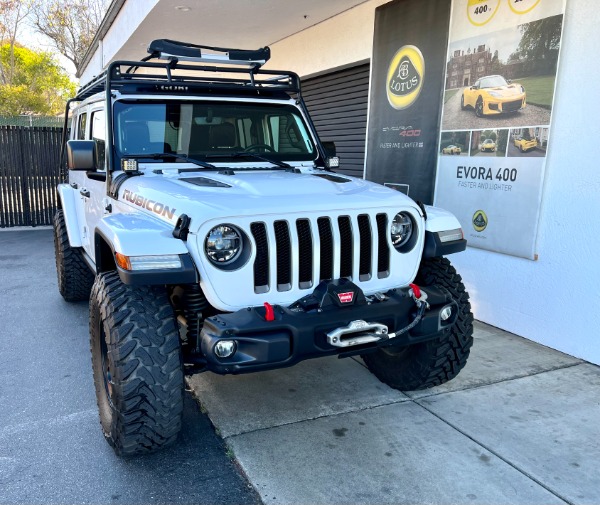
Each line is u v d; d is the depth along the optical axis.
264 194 2.90
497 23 4.80
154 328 2.66
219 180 3.29
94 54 14.66
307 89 8.60
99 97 4.39
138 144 3.82
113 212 3.73
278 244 2.75
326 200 2.91
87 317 5.41
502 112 4.82
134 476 2.79
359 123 7.32
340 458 2.95
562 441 3.14
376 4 6.56
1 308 5.69
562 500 2.63
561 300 4.49
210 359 2.55
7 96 34.03
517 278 4.87
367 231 3.00
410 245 3.15
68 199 5.45
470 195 5.24
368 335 2.79
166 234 2.67
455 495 2.65
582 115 4.18
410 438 3.16
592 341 4.27
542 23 4.39
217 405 3.54
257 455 2.97
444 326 3.10
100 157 4.23
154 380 2.61
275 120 4.31
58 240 5.75
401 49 6.06
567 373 4.10
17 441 3.10
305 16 7.44
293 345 2.65
